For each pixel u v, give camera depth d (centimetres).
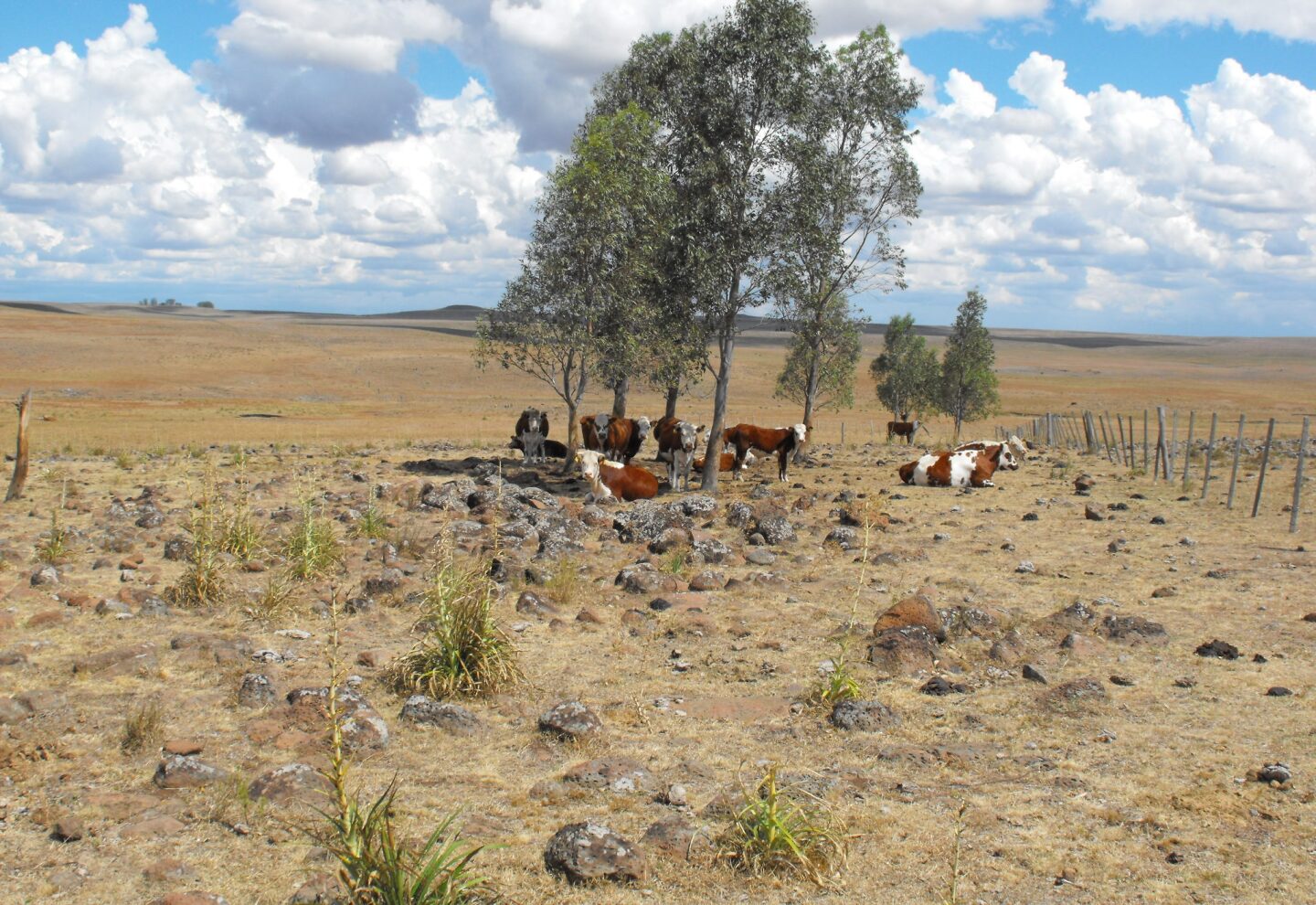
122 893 519
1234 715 791
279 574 1251
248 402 7881
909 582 1282
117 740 719
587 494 2273
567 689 863
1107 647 980
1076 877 544
